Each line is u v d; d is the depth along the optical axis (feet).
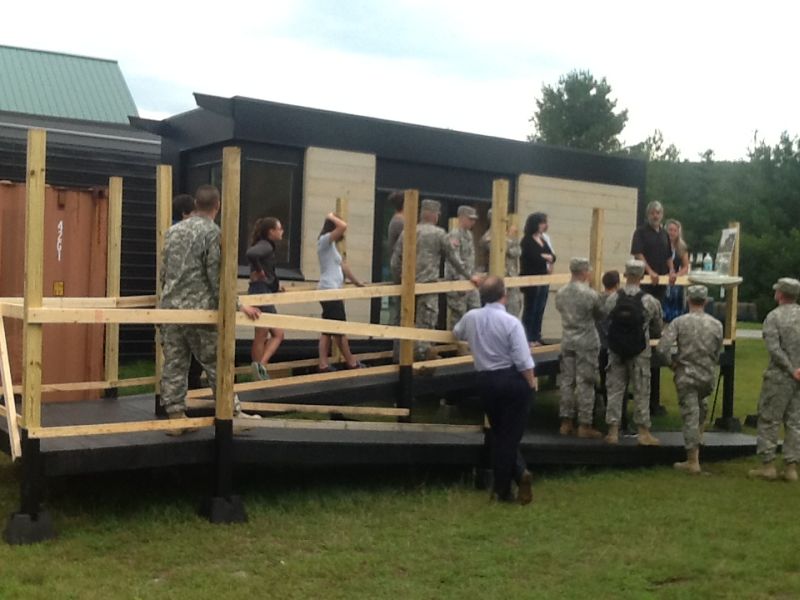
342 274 29.81
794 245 108.47
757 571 18.20
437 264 26.86
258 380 25.62
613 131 147.02
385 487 24.13
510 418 22.61
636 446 28.07
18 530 18.29
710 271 35.37
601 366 30.66
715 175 126.31
